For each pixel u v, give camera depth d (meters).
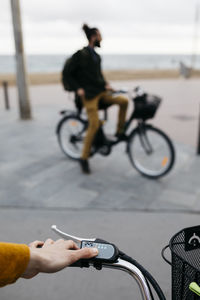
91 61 3.55
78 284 2.14
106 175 4.08
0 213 3.11
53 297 2.03
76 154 4.69
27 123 7.20
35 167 4.38
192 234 1.09
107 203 3.30
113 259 0.83
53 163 4.54
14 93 14.14
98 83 3.69
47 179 3.96
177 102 10.52
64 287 2.11
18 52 7.12
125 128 3.93
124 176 4.04
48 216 3.04
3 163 4.55
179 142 5.61
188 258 1.15
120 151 5.06
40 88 15.91
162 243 2.59
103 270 2.28
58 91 14.34
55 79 23.47
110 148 4.05
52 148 5.25
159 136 3.76
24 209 3.19
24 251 0.66
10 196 3.48
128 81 20.06
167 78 23.03
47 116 7.99
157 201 3.33
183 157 4.71
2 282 0.64
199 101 10.77
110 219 2.97
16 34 7.03
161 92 13.44
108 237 2.69
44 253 0.73
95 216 3.04
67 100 11.31
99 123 3.89
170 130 6.67
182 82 18.80
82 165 4.09
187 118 7.94
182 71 22.27
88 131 3.91
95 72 3.63
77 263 0.85
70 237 0.92
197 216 3.02
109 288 2.10
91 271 2.27
